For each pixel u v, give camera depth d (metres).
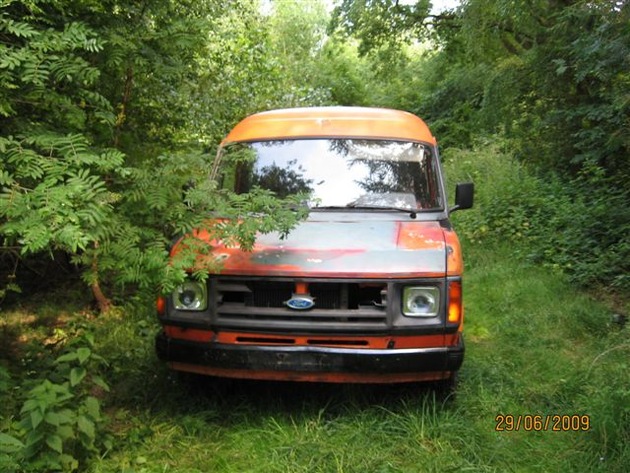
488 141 13.88
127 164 5.87
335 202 4.86
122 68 4.83
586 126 9.77
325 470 3.61
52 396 3.23
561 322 6.06
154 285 3.87
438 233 4.45
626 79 8.40
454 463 3.64
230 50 9.98
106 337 5.82
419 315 3.96
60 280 7.27
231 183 5.12
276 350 3.98
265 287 4.06
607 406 3.84
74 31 3.69
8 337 5.83
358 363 3.94
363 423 4.09
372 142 5.27
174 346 4.14
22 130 3.66
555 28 9.52
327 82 24.34
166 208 3.95
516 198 9.74
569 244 7.79
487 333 6.09
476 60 14.39
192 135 8.27
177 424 4.17
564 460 3.69
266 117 5.74
